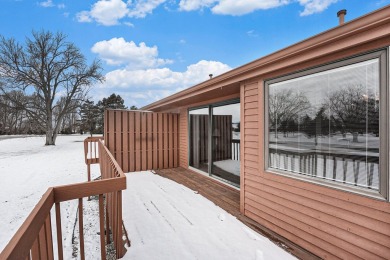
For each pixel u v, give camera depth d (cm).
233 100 462
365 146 195
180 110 725
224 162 498
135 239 263
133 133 660
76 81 2030
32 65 1822
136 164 662
